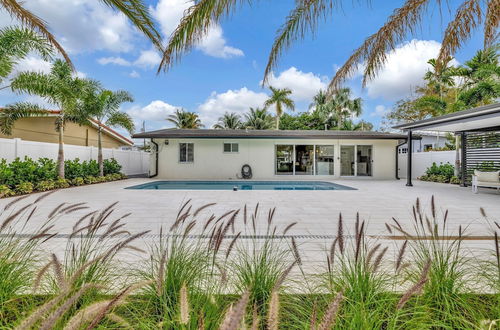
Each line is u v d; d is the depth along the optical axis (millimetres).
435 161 13539
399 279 1720
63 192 8570
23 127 12914
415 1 3412
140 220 4758
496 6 3178
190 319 1173
